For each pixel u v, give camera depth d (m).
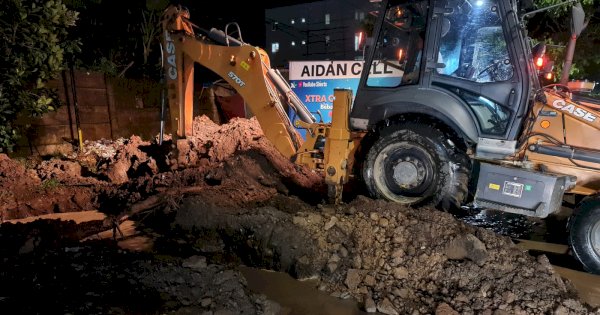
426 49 4.98
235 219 4.85
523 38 4.84
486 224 6.07
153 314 3.29
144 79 10.77
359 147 5.55
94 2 10.19
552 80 5.95
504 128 4.88
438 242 4.30
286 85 5.99
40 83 6.66
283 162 7.29
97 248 4.52
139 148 8.30
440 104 4.94
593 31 8.87
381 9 5.25
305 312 3.69
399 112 5.23
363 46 5.84
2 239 4.47
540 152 4.87
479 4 4.79
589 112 4.71
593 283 4.33
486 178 4.83
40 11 6.49
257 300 3.65
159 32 11.42
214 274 3.83
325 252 4.41
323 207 5.07
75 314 3.13
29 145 8.05
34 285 3.59
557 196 4.65
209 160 7.68
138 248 4.82
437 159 4.96
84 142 9.06
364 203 4.96
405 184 5.16
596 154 4.62
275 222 4.66
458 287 3.95
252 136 7.98
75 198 6.20
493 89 4.82
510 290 3.78
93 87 9.31
